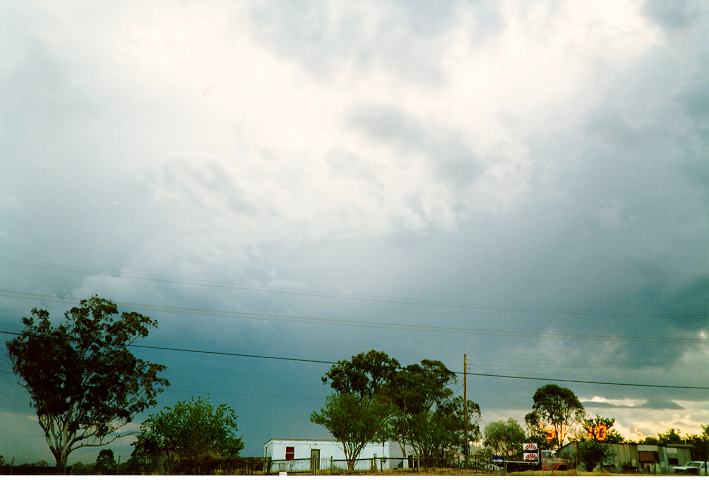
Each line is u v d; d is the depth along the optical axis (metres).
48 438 39.66
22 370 39.69
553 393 78.81
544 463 46.78
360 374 67.31
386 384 66.44
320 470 39.44
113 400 41.03
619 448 50.25
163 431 41.31
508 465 44.94
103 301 42.91
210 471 39.75
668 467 47.25
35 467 38.88
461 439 48.66
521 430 62.91
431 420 47.84
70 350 41.09
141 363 42.94
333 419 41.72
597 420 75.75
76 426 40.28
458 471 39.22
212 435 41.81
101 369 41.03
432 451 46.88
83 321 41.66
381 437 43.59
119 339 41.81
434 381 66.31
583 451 48.72
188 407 42.06
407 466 46.94
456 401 65.44
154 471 39.44
